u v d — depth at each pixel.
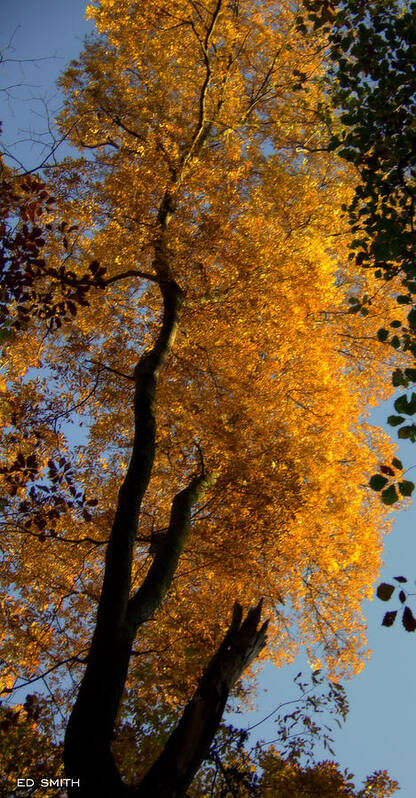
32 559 8.06
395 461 4.24
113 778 3.68
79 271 9.48
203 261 8.97
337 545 9.89
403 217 6.03
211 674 4.42
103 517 7.98
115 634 4.24
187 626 7.50
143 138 10.02
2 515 7.00
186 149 9.48
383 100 6.13
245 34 11.25
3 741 5.72
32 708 5.82
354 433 10.96
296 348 9.11
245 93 11.81
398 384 5.01
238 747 5.60
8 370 9.23
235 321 8.68
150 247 9.05
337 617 10.20
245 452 7.95
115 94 10.39
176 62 11.04
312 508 8.49
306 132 11.22
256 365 9.01
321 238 9.22
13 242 5.80
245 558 7.75
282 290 8.59
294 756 5.97
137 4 10.83
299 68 11.05
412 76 6.05
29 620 7.50
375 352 11.41
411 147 6.03
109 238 8.95
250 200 9.49
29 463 6.74
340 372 11.16
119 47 11.00
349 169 10.82
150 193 8.93
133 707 6.22
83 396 8.74
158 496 9.05
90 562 8.38
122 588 4.48
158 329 9.15
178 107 10.83
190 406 8.20
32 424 7.82
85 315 9.59
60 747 5.93
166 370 8.78
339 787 5.72
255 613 4.86
